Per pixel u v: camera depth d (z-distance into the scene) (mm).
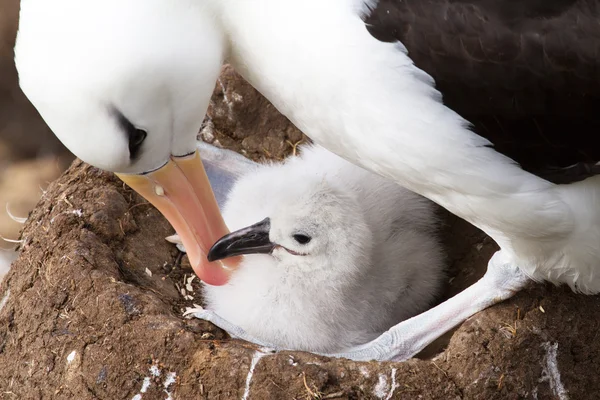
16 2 23078
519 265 10570
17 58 9188
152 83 9328
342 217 11781
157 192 10641
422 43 8961
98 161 9594
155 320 10461
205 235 11008
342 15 9023
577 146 9227
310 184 11930
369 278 12320
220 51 9812
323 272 11836
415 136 9227
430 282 12680
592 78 8844
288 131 13945
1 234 20766
